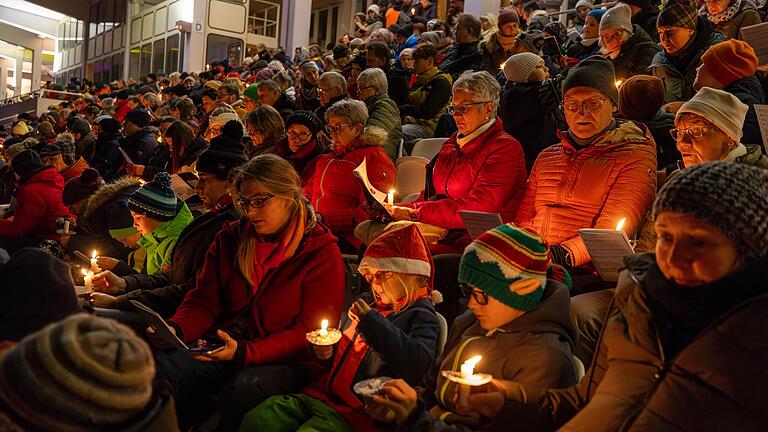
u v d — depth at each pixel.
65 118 14.83
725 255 1.74
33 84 45.16
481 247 2.43
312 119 5.51
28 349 1.16
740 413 1.69
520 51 6.97
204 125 8.90
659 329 1.87
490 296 2.42
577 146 3.77
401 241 2.95
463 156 4.36
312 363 3.17
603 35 5.73
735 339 1.71
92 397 1.14
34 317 2.03
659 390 1.81
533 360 2.34
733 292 1.75
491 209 4.15
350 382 2.87
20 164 6.63
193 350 2.91
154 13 30.12
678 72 5.02
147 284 3.98
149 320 3.08
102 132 9.69
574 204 3.68
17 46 46.69
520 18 10.58
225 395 2.94
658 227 1.84
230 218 3.86
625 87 4.35
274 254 3.24
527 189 4.01
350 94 8.43
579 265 3.51
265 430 2.72
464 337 2.69
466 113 4.28
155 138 9.02
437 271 3.95
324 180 5.08
